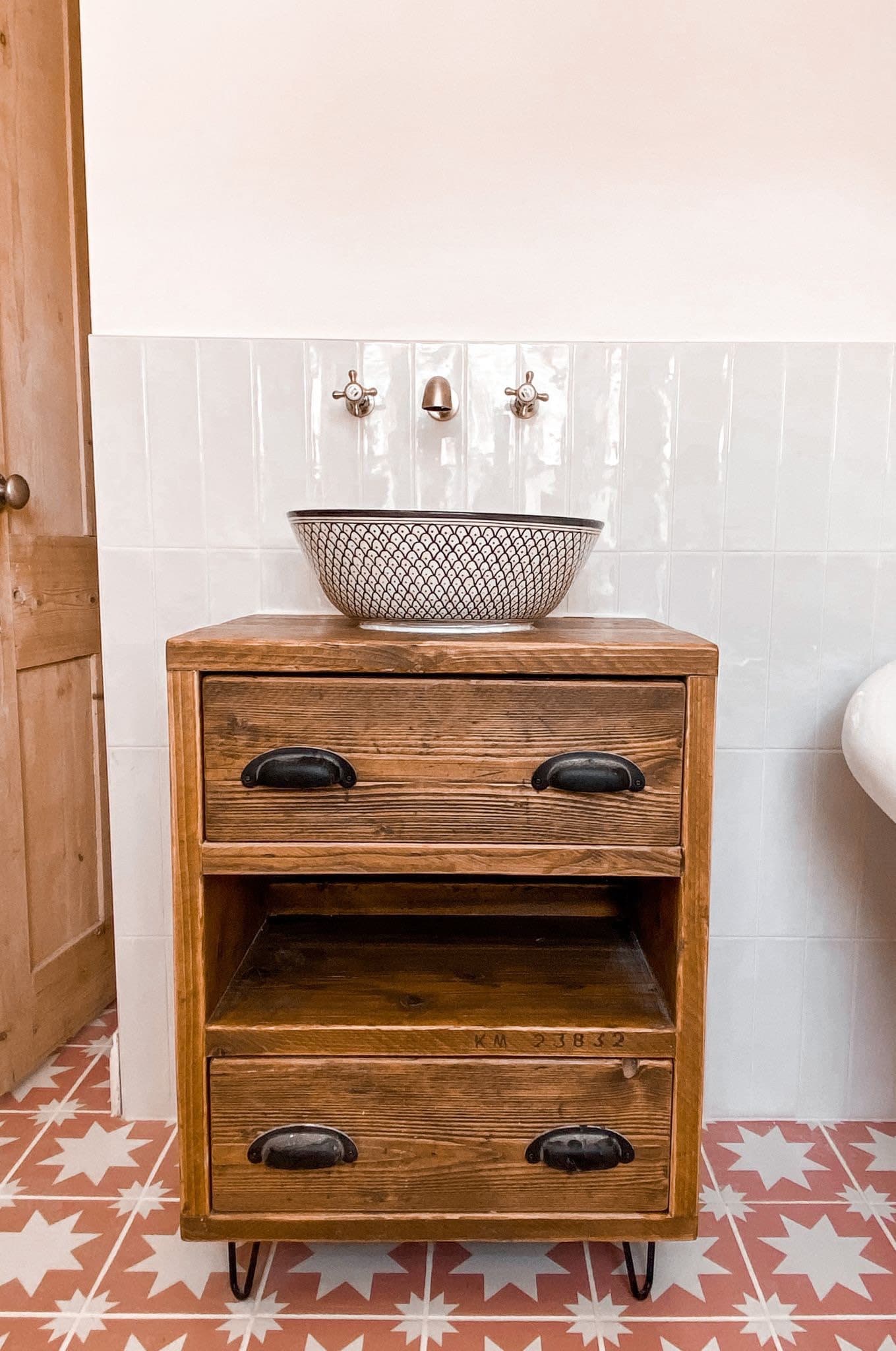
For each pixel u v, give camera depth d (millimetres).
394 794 914
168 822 1330
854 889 1354
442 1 1233
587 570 1299
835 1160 1293
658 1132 945
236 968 1054
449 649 893
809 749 1329
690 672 897
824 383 1270
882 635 1309
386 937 1159
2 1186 1214
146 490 1280
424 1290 1050
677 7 1237
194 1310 1015
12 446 1408
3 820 1415
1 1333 979
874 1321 1008
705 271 1274
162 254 1267
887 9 1236
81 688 1646
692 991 925
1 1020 1415
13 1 1376
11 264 1396
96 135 1251
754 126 1255
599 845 921
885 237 1269
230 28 1236
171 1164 1266
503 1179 952
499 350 1263
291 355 1263
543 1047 930
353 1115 943
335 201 1263
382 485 1282
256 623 1146
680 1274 1077
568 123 1255
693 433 1276
